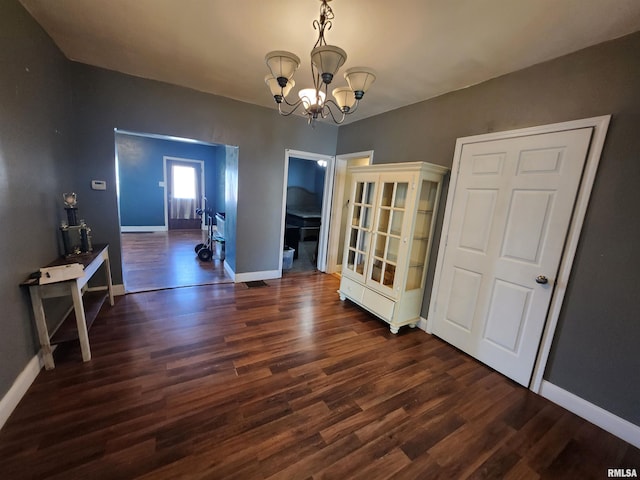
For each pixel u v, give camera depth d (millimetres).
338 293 3789
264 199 3943
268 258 4164
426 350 2545
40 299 1845
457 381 2143
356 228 3287
